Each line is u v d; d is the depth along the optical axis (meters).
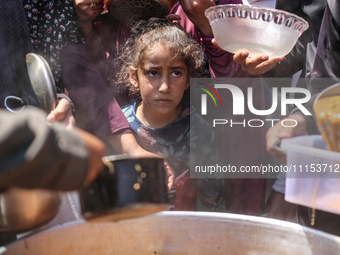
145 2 1.35
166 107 1.45
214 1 1.53
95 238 0.92
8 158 0.39
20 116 0.42
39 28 1.50
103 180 0.69
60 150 0.44
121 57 1.59
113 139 1.51
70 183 0.46
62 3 1.50
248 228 0.94
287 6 1.69
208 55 1.66
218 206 1.58
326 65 1.43
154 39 1.42
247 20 1.11
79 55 1.54
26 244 0.79
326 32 1.42
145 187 0.72
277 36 1.12
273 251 0.92
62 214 1.06
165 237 0.97
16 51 1.27
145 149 1.53
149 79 1.43
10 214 0.76
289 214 1.77
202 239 0.97
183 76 1.46
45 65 1.14
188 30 1.65
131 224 0.95
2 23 1.20
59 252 0.87
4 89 1.21
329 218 1.35
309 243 0.87
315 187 0.80
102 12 1.67
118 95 1.68
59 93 1.50
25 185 0.42
